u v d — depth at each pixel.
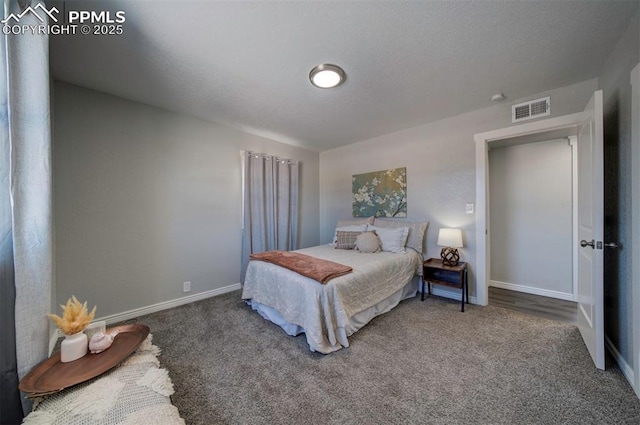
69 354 1.15
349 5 1.37
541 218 3.26
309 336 1.92
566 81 2.21
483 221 2.83
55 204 2.13
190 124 3.00
